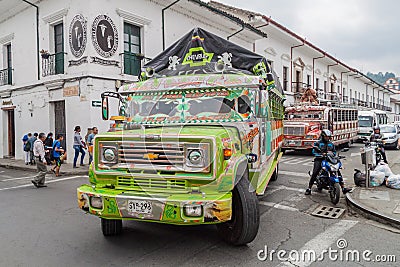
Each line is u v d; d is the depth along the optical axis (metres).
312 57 33.78
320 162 8.12
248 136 5.34
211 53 6.34
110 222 5.29
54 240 5.29
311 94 25.25
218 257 4.52
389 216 6.02
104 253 4.70
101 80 13.59
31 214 6.94
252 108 5.56
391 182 8.28
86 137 12.79
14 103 17.80
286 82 28.88
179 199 4.08
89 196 4.50
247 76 5.63
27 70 16.89
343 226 5.90
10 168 15.23
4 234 5.64
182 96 5.81
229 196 4.23
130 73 14.83
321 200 7.80
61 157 11.97
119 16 14.34
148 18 15.55
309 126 16.84
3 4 16.81
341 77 42.75
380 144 10.70
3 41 18.66
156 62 6.68
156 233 5.51
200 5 17.09
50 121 15.30
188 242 5.08
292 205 7.36
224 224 4.95
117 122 6.05
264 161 6.20
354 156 16.77
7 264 4.40
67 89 14.16
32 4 15.73
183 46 6.47
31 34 16.50
